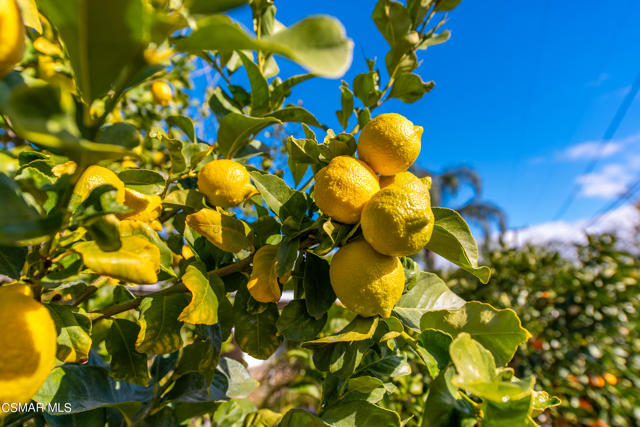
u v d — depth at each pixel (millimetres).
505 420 241
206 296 338
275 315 399
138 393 497
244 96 616
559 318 1311
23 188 227
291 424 360
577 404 1108
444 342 302
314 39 171
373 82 540
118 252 255
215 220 367
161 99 692
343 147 358
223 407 584
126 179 386
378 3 528
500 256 1521
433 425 254
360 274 298
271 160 886
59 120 166
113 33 165
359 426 331
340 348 347
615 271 1288
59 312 296
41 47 479
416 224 281
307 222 384
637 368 1174
